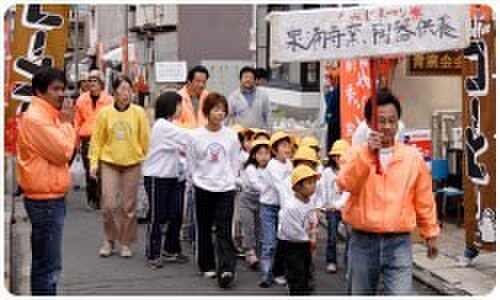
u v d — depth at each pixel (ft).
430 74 32.68
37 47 22.77
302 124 40.22
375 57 16.28
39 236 18.53
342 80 29.89
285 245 20.77
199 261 24.09
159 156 24.90
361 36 16.34
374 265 16.11
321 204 22.81
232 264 22.86
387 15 16.21
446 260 24.81
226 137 23.06
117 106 25.88
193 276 24.25
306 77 43.24
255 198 24.98
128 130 25.81
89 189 36.06
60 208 18.63
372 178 15.72
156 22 71.77
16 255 23.21
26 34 22.68
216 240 22.98
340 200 22.25
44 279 18.86
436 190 30.83
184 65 45.14
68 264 25.77
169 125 24.68
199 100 28.02
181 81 45.11
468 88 23.32
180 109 25.45
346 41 16.43
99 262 26.09
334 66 35.99
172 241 25.89
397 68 32.45
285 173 22.70
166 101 24.93
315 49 16.58
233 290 22.54
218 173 22.90
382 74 20.43
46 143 17.84
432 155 32.32
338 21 16.44
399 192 15.69
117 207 26.35
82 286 22.93
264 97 30.48
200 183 23.02
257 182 23.31
